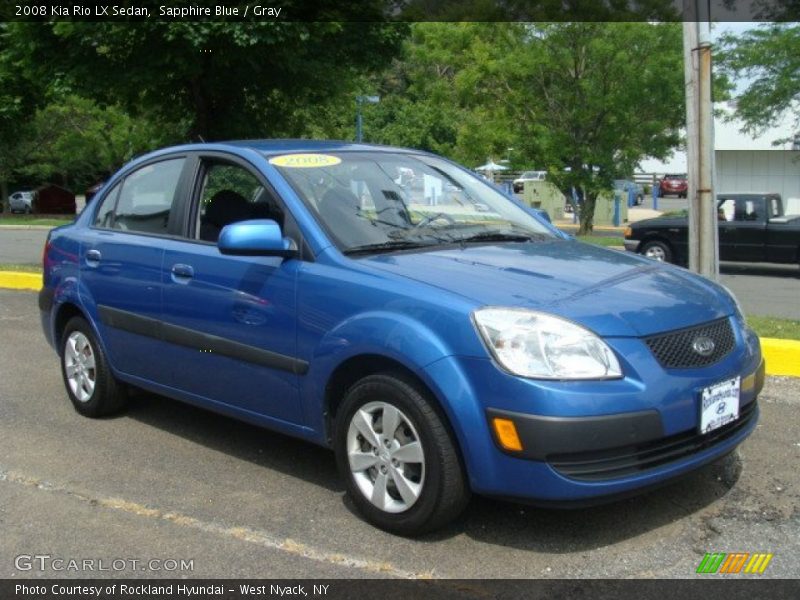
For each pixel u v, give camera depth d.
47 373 6.69
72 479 4.42
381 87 51.84
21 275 11.28
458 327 3.38
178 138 11.86
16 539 3.73
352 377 3.87
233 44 9.27
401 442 3.60
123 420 5.43
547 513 3.87
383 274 3.74
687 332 3.56
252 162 4.51
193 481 4.37
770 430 5.02
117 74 9.52
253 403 4.30
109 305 5.13
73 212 41.38
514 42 21.50
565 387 3.21
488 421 3.29
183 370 4.67
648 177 50.34
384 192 4.53
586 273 3.86
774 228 14.91
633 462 3.34
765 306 11.09
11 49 10.21
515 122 22.45
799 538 3.63
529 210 5.11
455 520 3.81
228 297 4.29
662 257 15.59
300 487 4.27
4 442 5.02
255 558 3.52
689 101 6.94
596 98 21.00
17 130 18.12
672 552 3.51
